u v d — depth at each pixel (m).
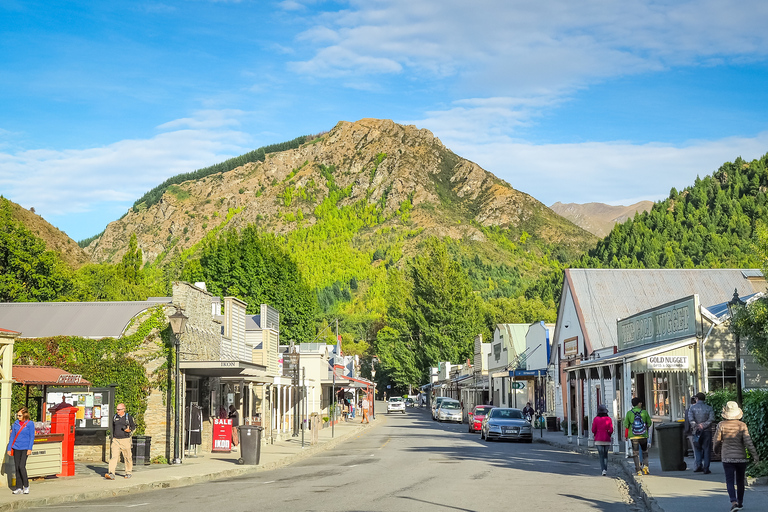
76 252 96.75
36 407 21.31
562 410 42.72
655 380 28.02
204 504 13.18
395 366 106.50
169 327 22.52
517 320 111.81
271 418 32.75
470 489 14.87
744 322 17.89
